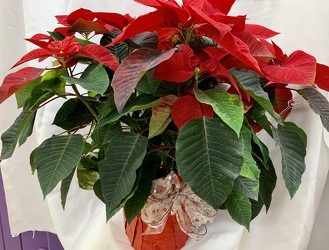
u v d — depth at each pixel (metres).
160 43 0.55
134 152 0.52
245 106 0.54
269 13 0.73
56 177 0.51
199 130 0.49
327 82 0.59
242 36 0.54
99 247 0.82
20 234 1.03
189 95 0.53
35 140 0.89
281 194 0.75
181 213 0.63
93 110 0.60
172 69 0.51
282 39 0.72
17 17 0.85
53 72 0.55
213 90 0.53
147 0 0.50
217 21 0.51
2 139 0.60
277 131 0.59
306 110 0.71
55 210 0.84
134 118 0.58
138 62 0.49
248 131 0.51
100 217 0.83
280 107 0.67
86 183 0.66
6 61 0.87
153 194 0.60
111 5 0.78
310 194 0.73
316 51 0.70
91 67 0.54
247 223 0.58
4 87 0.53
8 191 0.92
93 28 0.58
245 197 0.58
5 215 1.02
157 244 0.68
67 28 0.59
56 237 1.03
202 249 0.77
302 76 0.53
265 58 0.54
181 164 0.48
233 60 0.54
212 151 0.48
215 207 0.48
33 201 0.94
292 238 0.76
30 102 0.56
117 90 0.47
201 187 0.48
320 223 0.86
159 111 0.53
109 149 0.52
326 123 0.58
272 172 0.62
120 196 0.50
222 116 0.47
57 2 0.77
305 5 0.69
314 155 0.72
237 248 0.80
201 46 0.55
